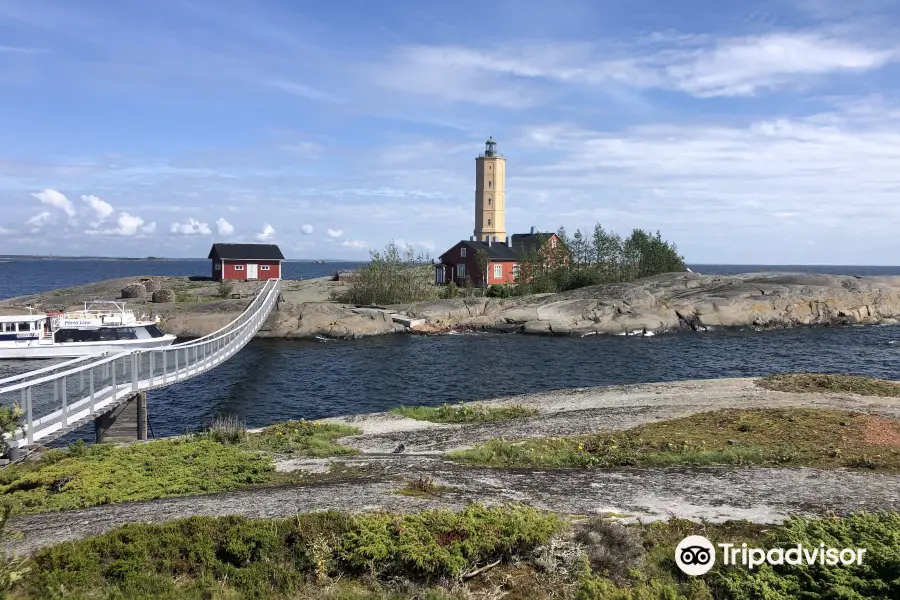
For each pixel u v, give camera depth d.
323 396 30.17
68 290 69.38
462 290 70.75
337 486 12.19
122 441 20.06
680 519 10.13
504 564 8.66
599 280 69.75
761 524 9.95
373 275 62.72
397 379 34.19
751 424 17.22
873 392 22.23
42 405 17.19
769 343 46.94
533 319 53.91
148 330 33.66
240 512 10.34
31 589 7.38
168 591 7.54
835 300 57.72
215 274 77.12
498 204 95.31
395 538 8.72
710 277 64.00
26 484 12.55
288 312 51.16
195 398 29.42
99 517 10.29
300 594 7.83
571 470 13.74
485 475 13.22
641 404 21.92
